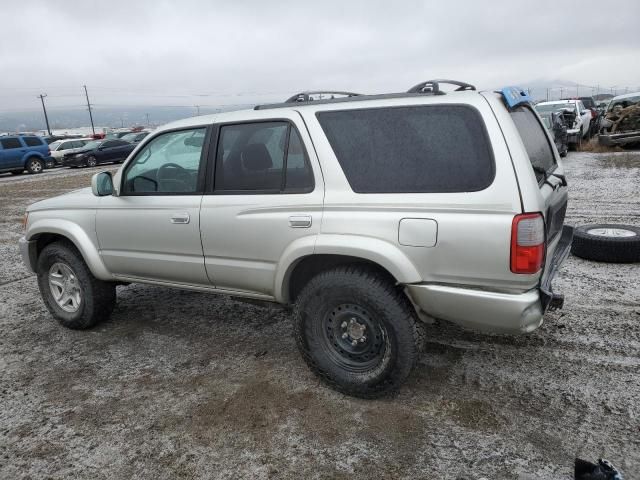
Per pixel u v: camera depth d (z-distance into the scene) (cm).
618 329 391
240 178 338
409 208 280
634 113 1574
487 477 248
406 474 253
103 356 397
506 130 266
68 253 429
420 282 283
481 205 264
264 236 325
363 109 300
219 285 362
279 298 334
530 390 318
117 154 2555
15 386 357
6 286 591
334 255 309
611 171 1182
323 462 265
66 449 286
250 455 273
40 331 452
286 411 310
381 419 297
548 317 419
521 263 260
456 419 293
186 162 363
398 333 291
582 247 559
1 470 271
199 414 312
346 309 308
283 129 323
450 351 371
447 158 275
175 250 370
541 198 268
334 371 318
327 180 303
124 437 294
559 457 259
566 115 1609
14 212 1154
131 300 516
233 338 418
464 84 319
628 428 277
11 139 2225
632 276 503
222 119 348
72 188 1530
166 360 385
